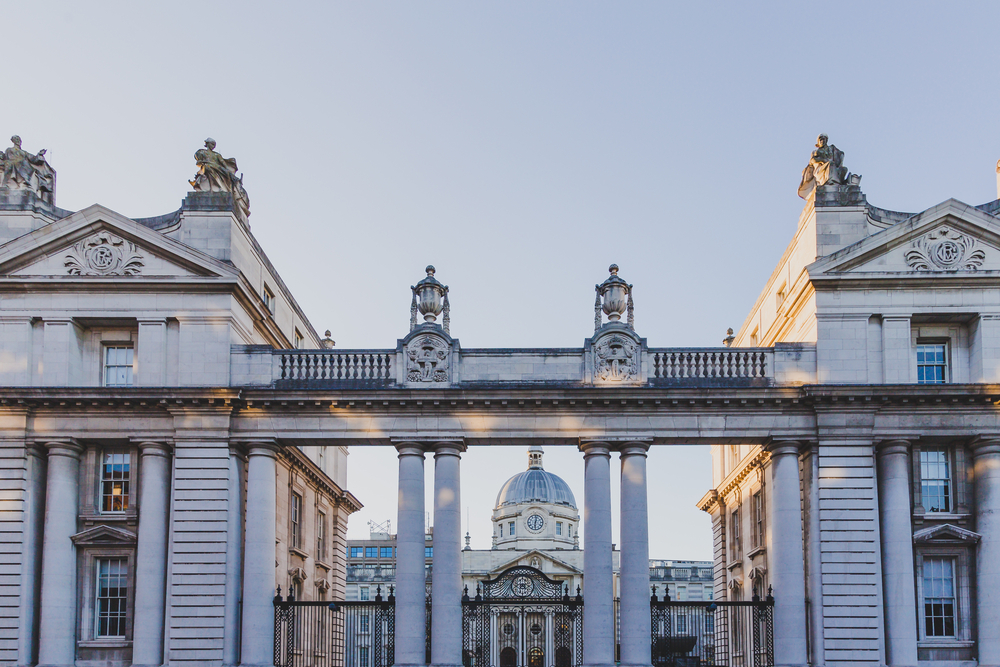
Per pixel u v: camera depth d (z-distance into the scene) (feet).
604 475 140.97
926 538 139.23
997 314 141.38
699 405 141.18
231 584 138.10
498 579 147.23
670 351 144.05
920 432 139.44
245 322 151.23
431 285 146.51
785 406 140.97
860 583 135.95
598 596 138.31
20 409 139.85
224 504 138.82
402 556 139.33
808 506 141.18
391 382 143.33
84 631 139.44
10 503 138.31
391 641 143.02
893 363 141.18
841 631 134.92
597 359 143.74
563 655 291.38
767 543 157.89
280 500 159.74
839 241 145.38
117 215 143.02
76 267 143.43
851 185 147.23
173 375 141.59
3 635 135.44
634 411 141.59
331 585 200.85
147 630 135.64
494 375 144.05
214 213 146.72
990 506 137.90
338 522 207.00
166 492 140.46
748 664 172.86
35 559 139.74
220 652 135.13
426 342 143.84
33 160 151.64
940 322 144.97
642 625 137.08
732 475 184.44
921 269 142.20
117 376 146.61
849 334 142.20
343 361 144.15
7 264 143.23
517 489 503.61
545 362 144.15
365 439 141.90
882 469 140.15
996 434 138.82
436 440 141.69
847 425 139.64
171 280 142.20
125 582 142.00
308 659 172.14
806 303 148.77
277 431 141.79
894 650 134.82
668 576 414.00
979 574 138.00
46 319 142.72
